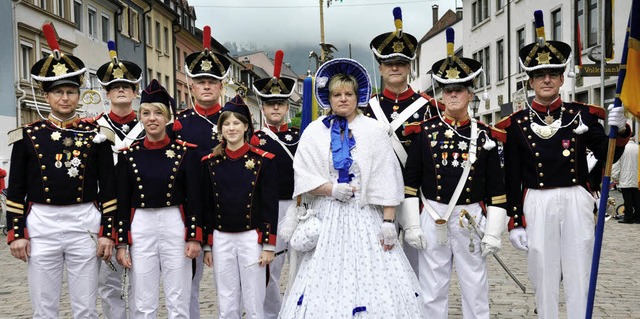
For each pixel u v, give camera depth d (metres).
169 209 4.84
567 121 4.84
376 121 4.64
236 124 4.94
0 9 21.66
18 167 4.67
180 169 4.88
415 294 4.39
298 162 4.59
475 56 34.09
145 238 4.77
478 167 4.78
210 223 4.98
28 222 4.64
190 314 5.42
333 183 4.46
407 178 4.88
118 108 5.82
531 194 4.84
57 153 4.68
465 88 4.81
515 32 28.28
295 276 4.74
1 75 21.69
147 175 4.80
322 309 4.25
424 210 4.85
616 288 7.18
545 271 4.79
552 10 24.41
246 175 4.96
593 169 5.15
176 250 4.82
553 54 4.78
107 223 4.74
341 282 4.32
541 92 4.84
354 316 4.21
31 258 4.61
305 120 5.49
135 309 4.78
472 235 4.66
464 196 4.77
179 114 5.82
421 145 4.90
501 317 6.06
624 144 4.78
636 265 8.53
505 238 11.38
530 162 4.85
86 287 4.73
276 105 6.20
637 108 4.37
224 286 4.94
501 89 30.27
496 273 8.16
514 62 28.69
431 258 4.79
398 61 5.27
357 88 4.55
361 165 4.46
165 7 40.34
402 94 5.42
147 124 4.81
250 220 4.93
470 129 4.84
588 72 14.36
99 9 30.78
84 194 4.72
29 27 23.19
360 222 4.44
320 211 4.52
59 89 4.72
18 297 7.58
